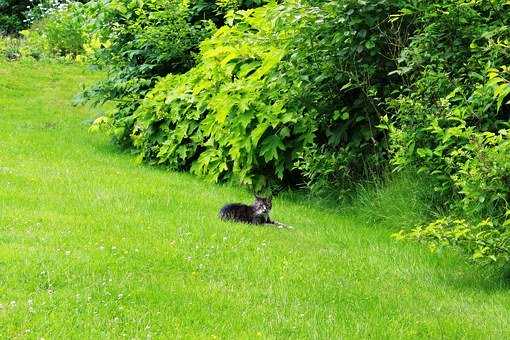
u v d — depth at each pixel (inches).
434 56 374.0
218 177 501.4
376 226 396.2
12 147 534.0
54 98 778.2
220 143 484.1
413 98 380.8
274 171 481.4
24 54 983.6
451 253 340.8
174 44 565.0
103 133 637.3
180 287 268.5
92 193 411.8
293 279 289.0
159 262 295.3
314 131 449.7
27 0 1318.9
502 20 374.9
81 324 229.6
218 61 484.4
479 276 315.3
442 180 372.2
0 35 1167.0
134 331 227.1
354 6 414.0
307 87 441.4
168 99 521.3
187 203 410.9
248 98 458.0
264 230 364.5
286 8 424.8
